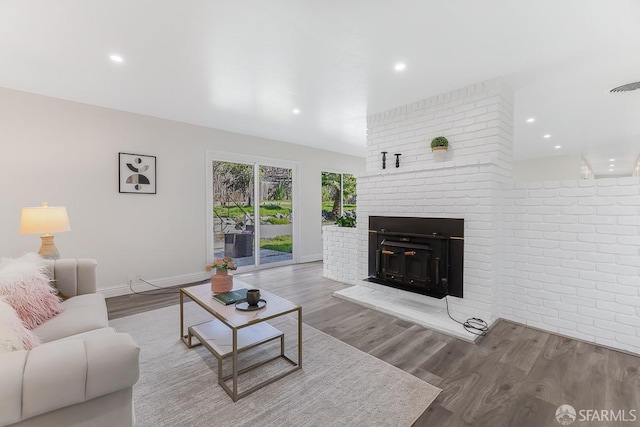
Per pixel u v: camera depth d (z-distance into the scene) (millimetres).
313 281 4402
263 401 1689
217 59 2393
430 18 1866
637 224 2227
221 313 1904
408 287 3043
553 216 2596
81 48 2209
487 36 2072
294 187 5750
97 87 2953
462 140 2982
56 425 959
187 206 4273
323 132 4789
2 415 839
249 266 5121
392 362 2117
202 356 2188
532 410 1613
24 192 3080
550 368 2031
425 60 2416
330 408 1635
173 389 1792
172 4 1719
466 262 2768
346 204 6875
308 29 1987
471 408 1632
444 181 2912
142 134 3830
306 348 2330
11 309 1302
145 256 3889
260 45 2189
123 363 1022
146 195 3887
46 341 1588
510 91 2975
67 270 2275
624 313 2275
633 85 2850
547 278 2627
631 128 4414
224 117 3963
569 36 2062
